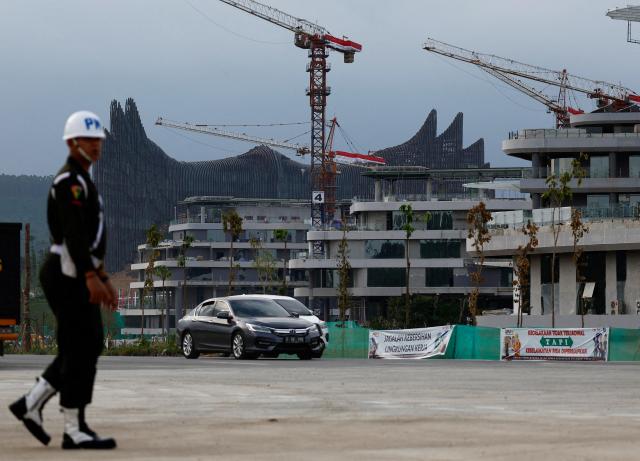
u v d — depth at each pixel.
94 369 8.78
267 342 37.53
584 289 89.56
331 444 8.88
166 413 12.51
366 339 53.91
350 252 155.75
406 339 51.78
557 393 17.83
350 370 27.22
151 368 28.56
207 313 40.06
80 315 8.68
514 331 49.00
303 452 8.29
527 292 96.38
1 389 17.75
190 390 17.53
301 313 42.75
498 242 93.12
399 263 154.38
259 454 8.15
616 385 20.75
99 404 14.16
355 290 155.25
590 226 86.75
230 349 38.53
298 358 42.41
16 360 38.91
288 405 14.00
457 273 154.12
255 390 17.64
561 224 88.75
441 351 50.72
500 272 155.00
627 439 9.36
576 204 110.56
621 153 109.38
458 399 15.80
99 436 8.84
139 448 8.59
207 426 10.53
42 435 8.88
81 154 8.81
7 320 29.66
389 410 13.08
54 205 8.73
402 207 120.69
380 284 155.12
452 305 150.00
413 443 8.98
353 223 169.12
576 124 119.12
